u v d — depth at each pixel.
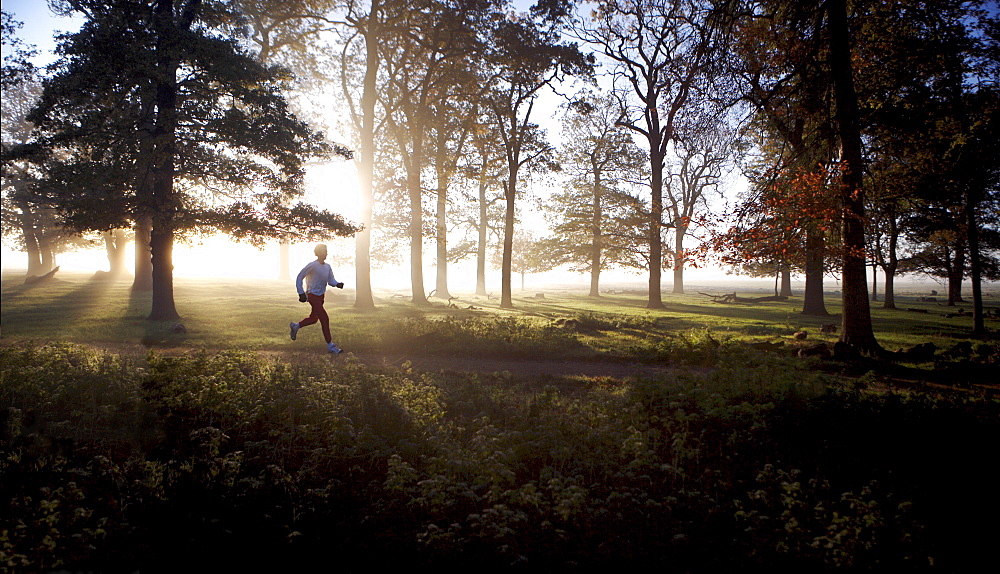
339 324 17.33
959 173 15.30
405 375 9.31
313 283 11.09
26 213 36.19
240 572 3.81
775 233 11.12
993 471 5.29
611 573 3.91
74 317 18.81
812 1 12.65
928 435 5.97
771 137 17.92
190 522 4.37
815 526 4.50
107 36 15.98
